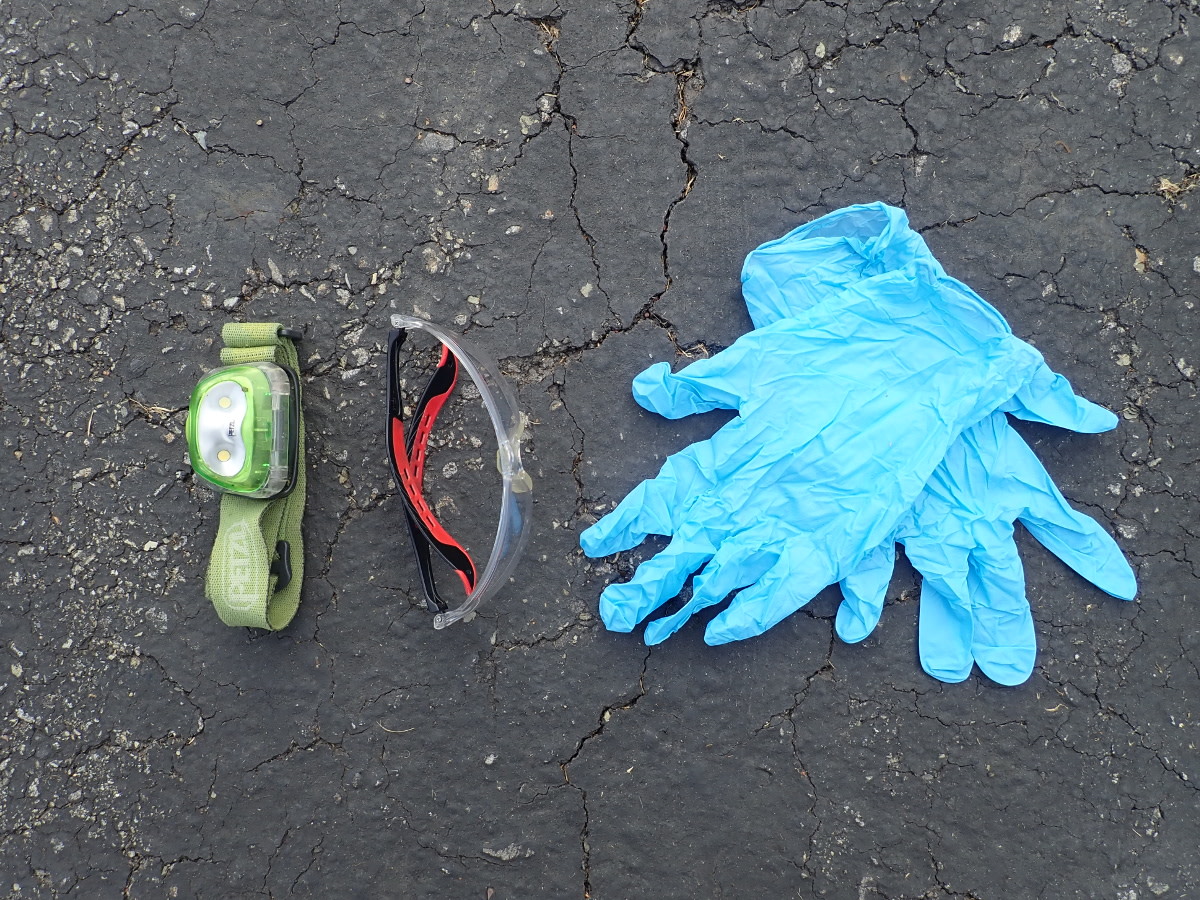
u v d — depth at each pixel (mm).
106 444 458
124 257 458
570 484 456
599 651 455
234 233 459
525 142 459
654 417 457
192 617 458
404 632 456
